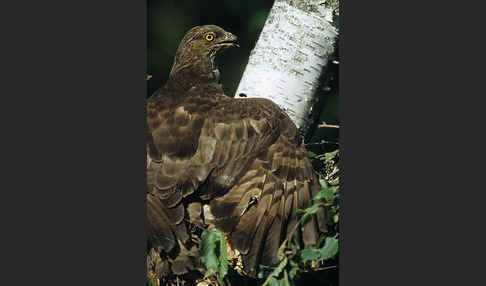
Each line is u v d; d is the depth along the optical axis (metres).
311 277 7.98
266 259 7.71
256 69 8.79
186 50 8.91
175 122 8.05
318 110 8.82
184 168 7.82
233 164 7.81
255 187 7.75
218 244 7.70
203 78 8.83
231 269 8.02
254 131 7.89
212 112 8.06
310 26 8.72
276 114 8.03
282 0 8.93
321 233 7.86
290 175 7.81
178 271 7.77
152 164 7.93
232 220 7.75
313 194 7.85
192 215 7.83
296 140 8.01
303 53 8.68
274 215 7.71
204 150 7.85
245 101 8.16
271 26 8.90
